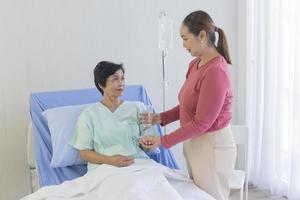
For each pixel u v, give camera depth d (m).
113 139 1.96
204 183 1.80
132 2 2.78
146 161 1.89
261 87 2.96
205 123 1.65
